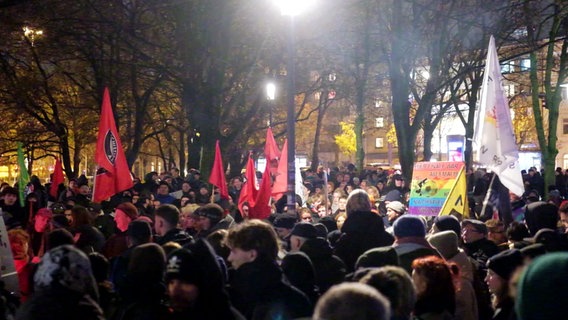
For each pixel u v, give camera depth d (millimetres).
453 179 10734
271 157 16234
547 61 24641
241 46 21734
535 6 22375
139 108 25688
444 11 21469
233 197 19359
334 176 28531
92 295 4383
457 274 5938
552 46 24438
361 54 26938
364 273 4875
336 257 6656
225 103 23906
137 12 20672
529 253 6074
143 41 19781
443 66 24703
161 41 21938
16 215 14461
